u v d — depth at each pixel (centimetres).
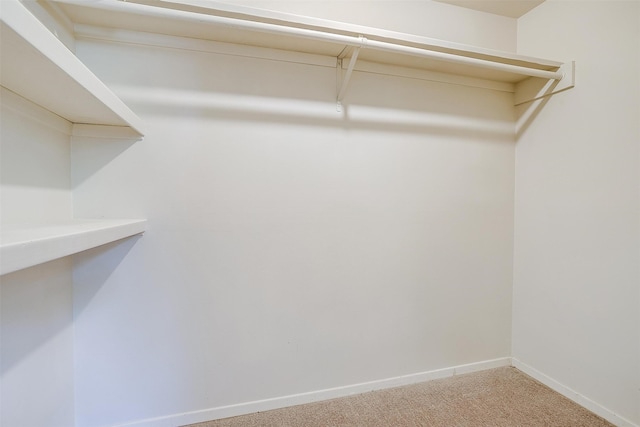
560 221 163
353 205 162
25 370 95
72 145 125
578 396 153
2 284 85
